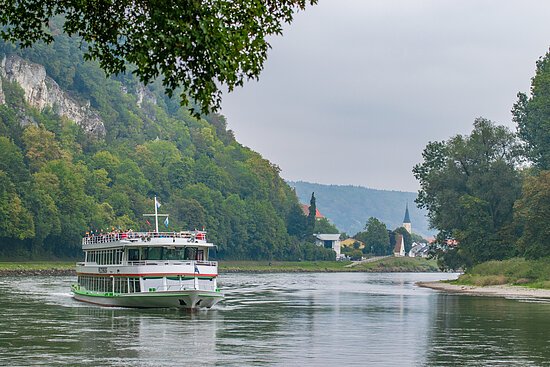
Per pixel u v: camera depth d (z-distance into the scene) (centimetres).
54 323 6556
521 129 16900
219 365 4381
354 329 6338
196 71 2636
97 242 9312
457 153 15638
